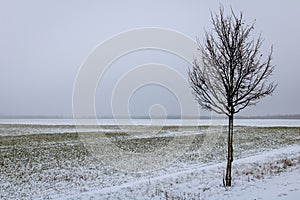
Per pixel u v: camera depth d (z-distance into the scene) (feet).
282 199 23.48
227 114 31.81
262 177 35.29
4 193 42.06
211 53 30.60
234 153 77.20
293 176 32.68
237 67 29.96
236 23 29.81
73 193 41.52
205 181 39.50
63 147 89.86
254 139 109.09
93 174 54.54
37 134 134.51
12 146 92.22
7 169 58.29
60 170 58.03
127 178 51.39
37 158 70.95
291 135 124.16
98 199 34.04
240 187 31.07
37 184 47.14
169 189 35.55
